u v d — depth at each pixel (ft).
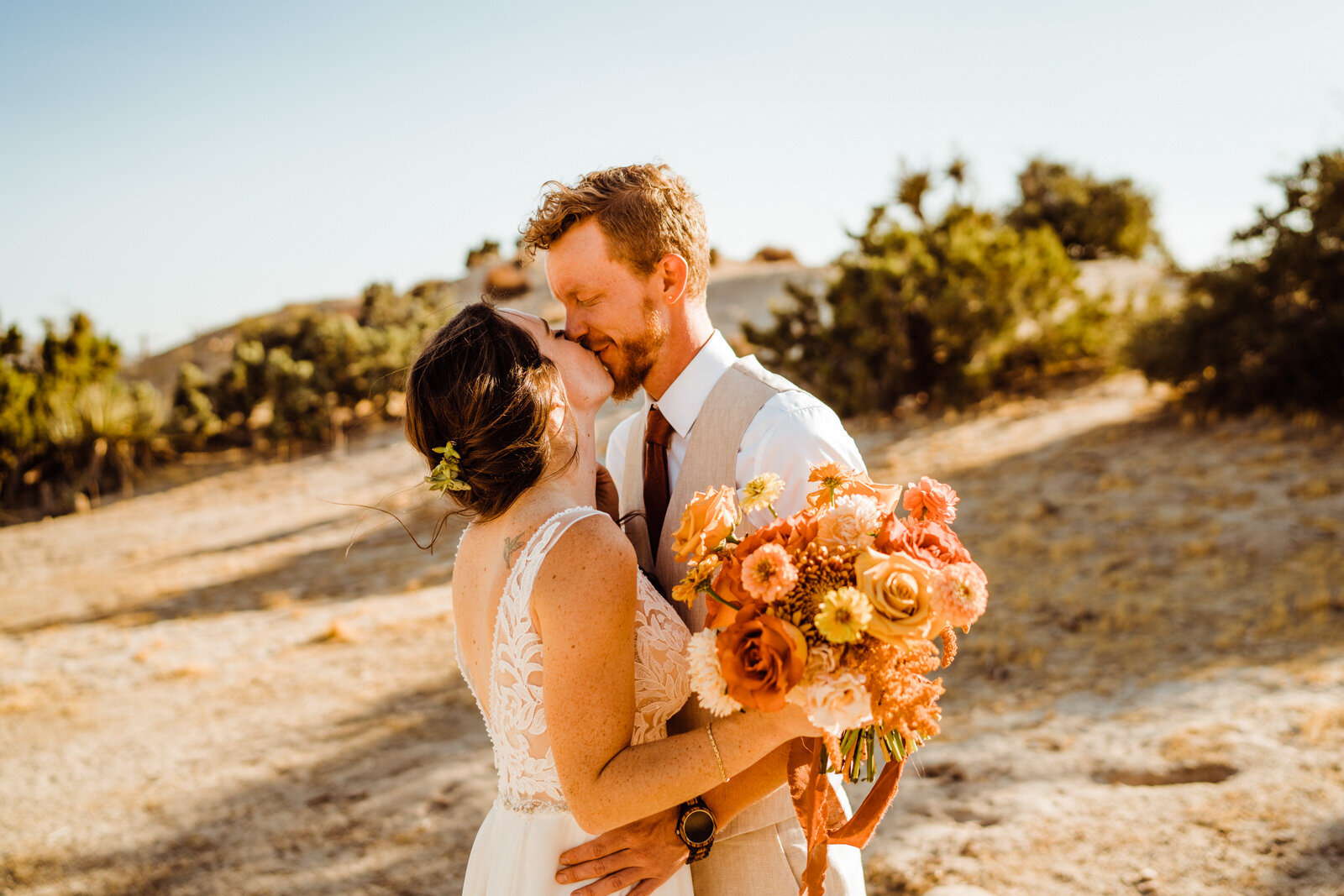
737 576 4.10
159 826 15.47
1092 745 13.99
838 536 4.15
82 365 91.35
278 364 83.71
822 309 76.59
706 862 5.12
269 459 79.66
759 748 4.24
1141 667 17.42
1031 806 12.14
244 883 13.08
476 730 18.43
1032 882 10.34
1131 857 10.64
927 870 10.86
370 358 84.79
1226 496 29.84
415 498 52.60
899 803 12.76
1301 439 35.65
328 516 54.44
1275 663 16.63
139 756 19.07
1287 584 21.45
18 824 16.10
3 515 73.97
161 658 27.17
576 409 5.15
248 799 16.24
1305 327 39.34
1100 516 29.96
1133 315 52.70
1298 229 40.78
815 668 3.87
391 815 14.69
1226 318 42.01
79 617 36.37
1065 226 122.01
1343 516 26.13
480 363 4.60
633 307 5.43
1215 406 41.91
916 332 54.19
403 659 24.11
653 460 6.02
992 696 16.79
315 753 18.15
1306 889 9.66
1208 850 10.62
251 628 30.12
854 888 5.36
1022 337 56.80
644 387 5.90
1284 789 11.78
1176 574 23.32
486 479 4.57
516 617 4.43
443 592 31.65
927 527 4.43
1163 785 12.58
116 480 79.10
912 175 78.33
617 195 5.32
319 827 14.65
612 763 4.28
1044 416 47.44
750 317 99.04
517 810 4.85
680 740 4.28
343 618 29.45
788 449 5.24
